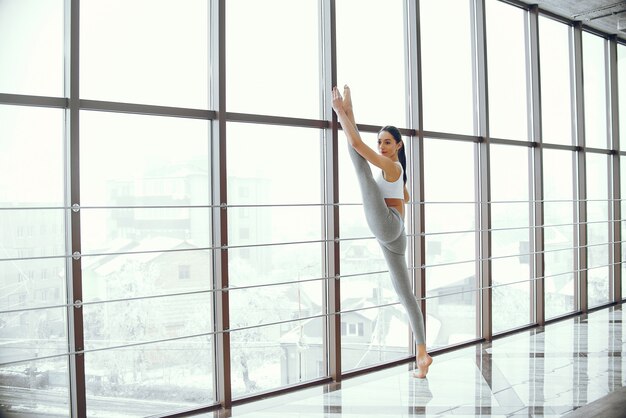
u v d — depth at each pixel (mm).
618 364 4062
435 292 4633
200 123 3383
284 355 3734
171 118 3273
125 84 3119
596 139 6469
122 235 3115
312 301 3861
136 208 3115
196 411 3258
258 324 3588
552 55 5875
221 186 3336
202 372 3385
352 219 4082
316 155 3896
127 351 3139
